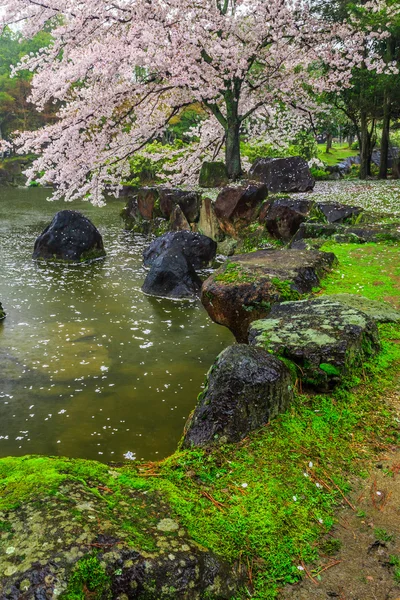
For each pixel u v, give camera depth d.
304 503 2.09
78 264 11.89
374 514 2.06
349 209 10.07
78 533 1.51
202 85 15.23
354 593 1.66
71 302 8.70
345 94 20.03
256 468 2.29
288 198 11.13
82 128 15.12
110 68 13.52
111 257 12.71
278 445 2.47
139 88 15.20
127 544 1.50
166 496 1.92
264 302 4.98
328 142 42.69
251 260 6.04
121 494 1.87
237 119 16.78
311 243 7.74
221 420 2.54
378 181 19.00
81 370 5.70
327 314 3.72
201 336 6.93
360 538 1.92
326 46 16.27
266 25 14.55
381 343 3.78
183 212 14.46
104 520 1.61
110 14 13.95
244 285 5.10
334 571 1.75
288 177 15.03
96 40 14.63
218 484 2.15
